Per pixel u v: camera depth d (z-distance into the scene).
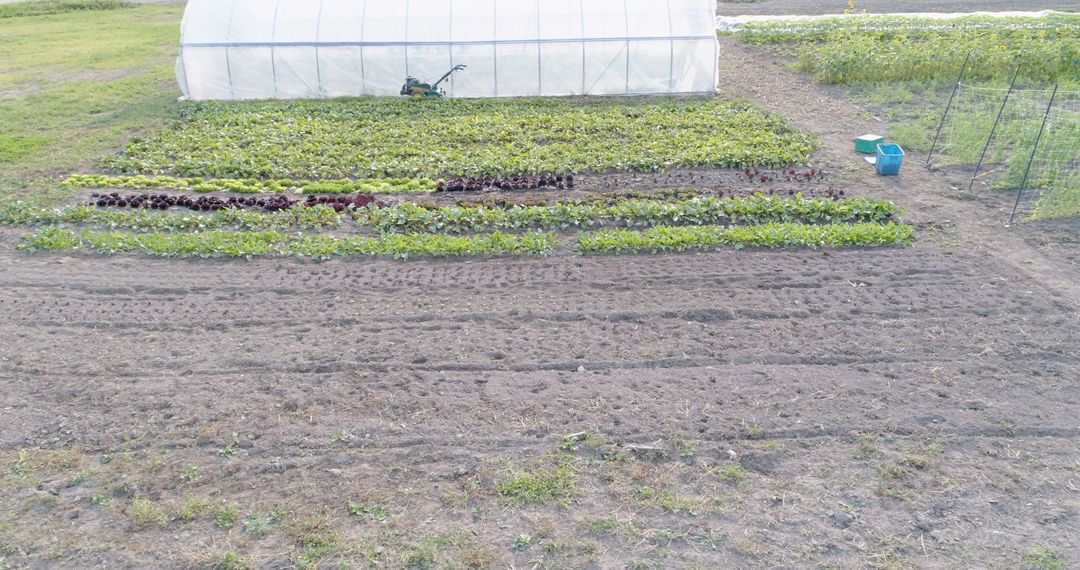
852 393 7.75
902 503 6.37
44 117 17.59
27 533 6.15
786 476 6.68
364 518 6.27
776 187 13.43
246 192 13.52
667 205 12.08
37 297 9.82
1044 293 9.60
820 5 30.23
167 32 27.52
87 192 13.43
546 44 18.70
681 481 6.65
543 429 7.29
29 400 7.78
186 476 6.74
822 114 17.55
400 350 8.62
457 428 7.32
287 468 6.84
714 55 18.92
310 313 9.45
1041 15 25.08
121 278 10.36
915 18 24.91
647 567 5.77
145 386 8.01
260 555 5.93
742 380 7.98
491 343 8.74
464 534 6.10
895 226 11.41
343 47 18.73
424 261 10.86
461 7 19.02
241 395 7.84
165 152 15.36
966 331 8.82
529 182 13.62
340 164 14.67
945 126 16.22
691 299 9.65
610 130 16.41
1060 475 6.62
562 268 10.57
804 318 9.18
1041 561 5.76
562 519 6.25
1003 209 12.25
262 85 19.08
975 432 7.17
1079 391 7.71
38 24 29.42
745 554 5.88
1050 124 13.55
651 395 7.77
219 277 10.40
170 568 5.83
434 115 17.56
